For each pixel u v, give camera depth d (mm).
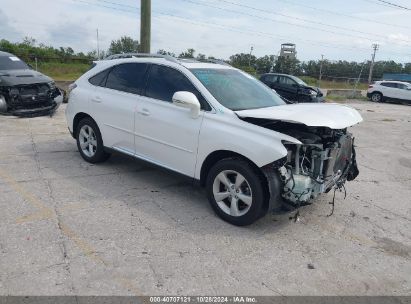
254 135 4090
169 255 3668
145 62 5371
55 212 4371
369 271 3705
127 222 4266
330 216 4926
